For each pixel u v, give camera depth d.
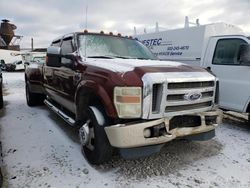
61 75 4.80
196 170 3.55
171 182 3.22
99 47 4.54
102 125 3.36
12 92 10.77
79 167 3.58
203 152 4.17
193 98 3.45
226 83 5.62
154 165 3.66
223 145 4.51
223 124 5.94
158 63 3.78
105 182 3.21
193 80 3.40
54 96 5.57
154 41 7.92
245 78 5.29
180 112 3.37
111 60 3.95
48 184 3.14
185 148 4.31
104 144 3.38
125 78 3.12
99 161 3.48
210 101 3.76
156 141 3.16
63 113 5.03
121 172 3.45
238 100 5.43
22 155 3.95
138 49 4.96
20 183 3.15
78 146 4.32
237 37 5.52
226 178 3.35
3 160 3.75
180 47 6.93
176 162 3.78
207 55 6.11
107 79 3.28
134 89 3.07
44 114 6.54
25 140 4.60
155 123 3.15
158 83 3.13
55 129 5.25
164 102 3.19
